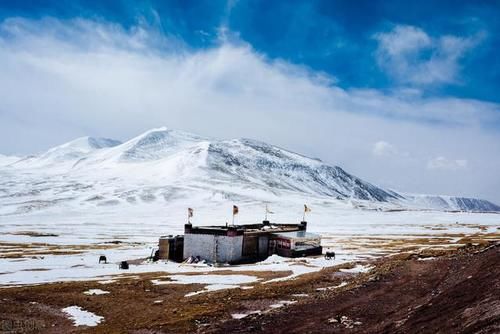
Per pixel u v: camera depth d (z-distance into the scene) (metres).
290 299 38.38
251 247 76.38
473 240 101.06
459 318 24.19
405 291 37.09
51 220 193.25
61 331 30.94
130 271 60.22
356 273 51.41
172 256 75.69
